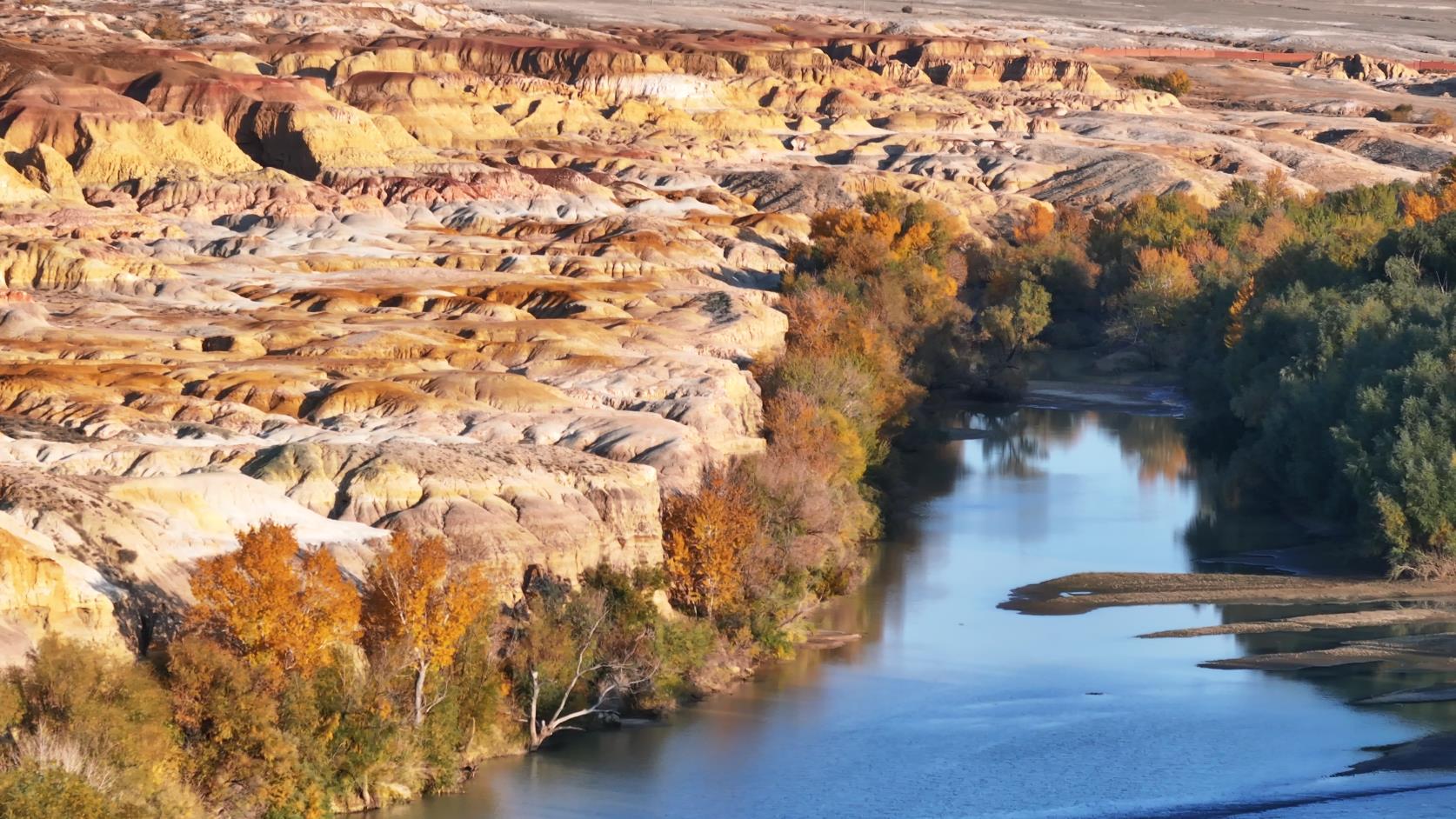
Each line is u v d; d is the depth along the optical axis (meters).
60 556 53.09
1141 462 109.00
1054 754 57.94
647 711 61.62
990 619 74.25
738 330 116.25
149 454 69.88
